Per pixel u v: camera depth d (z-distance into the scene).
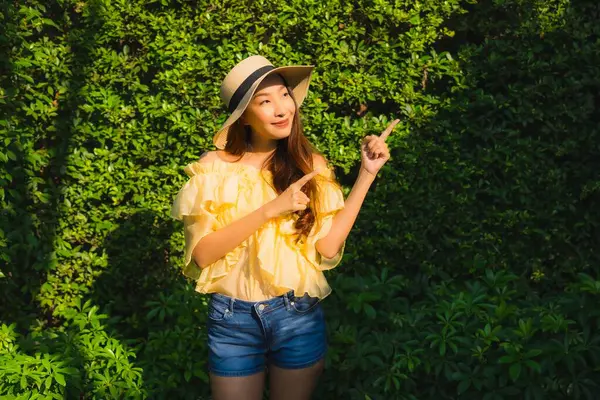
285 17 4.22
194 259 2.78
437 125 4.25
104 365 3.89
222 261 2.77
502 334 3.66
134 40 4.37
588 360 3.65
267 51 4.25
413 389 3.76
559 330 3.66
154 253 4.47
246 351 2.79
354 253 4.34
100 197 4.46
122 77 4.36
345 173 4.32
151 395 3.81
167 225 4.43
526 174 4.23
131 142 4.41
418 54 4.29
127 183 4.40
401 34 4.23
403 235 4.32
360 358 3.74
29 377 3.69
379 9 4.18
